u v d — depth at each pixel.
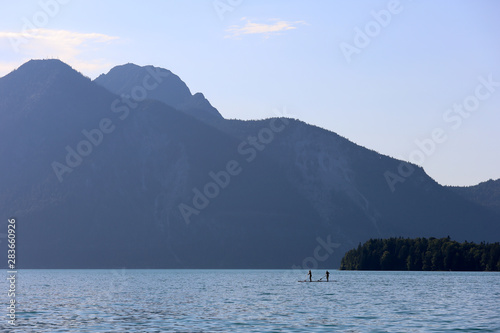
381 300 121.44
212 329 77.75
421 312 97.12
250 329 77.75
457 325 81.19
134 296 137.75
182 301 121.00
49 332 75.31
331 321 85.62
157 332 75.25
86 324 82.38
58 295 141.38
